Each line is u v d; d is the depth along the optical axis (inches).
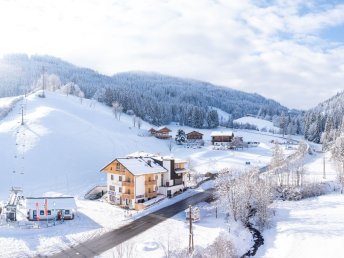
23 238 2637.8
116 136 6934.1
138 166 3833.7
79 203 3752.5
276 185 4522.6
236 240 2839.6
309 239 2898.6
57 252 2404.0
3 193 4291.3
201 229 2952.8
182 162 4301.2
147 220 3147.1
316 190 4571.9
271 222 3403.1
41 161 5142.7
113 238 2687.0
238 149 7549.2
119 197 3796.8
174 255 2333.9
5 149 5280.5
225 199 3344.0
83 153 5605.3
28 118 6382.9
